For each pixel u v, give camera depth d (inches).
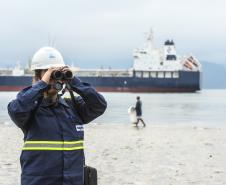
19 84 5684.1
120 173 554.6
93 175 207.5
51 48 207.5
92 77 6023.6
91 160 667.4
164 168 593.6
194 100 5088.6
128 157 702.5
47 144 194.2
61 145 195.3
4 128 1296.8
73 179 195.0
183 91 6250.0
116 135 1104.8
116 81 6063.0
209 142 945.5
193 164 629.9
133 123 1455.5
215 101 5088.6
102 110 210.7
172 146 863.1
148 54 6205.7
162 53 6250.0
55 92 198.8
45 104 199.8
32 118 196.2
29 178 192.7
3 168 578.9
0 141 928.9
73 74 201.3
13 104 192.7
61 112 200.4
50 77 194.4
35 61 204.7
